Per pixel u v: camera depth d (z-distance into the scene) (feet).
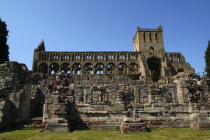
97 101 65.00
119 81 110.52
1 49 163.43
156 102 66.03
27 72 79.92
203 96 69.92
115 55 284.82
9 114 61.41
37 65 274.16
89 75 112.27
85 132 56.08
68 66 282.77
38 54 279.28
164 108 65.57
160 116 64.69
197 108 64.69
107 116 63.41
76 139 46.01
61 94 67.46
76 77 110.11
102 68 282.36
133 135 50.83
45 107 61.11
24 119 65.62
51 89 73.92
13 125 61.57
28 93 69.62
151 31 315.78
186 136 49.16
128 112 63.21
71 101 64.54
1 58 162.09
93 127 62.08
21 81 76.13
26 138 46.93
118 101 65.87
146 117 64.18
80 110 63.98
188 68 285.02
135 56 286.66
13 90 70.38
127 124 55.83
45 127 56.59
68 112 62.44
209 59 205.26
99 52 284.41
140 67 270.26
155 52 303.07
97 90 66.39
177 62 290.56
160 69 278.87
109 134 52.75
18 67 77.51
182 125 64.23
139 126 55.88
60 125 56.65
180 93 69.46
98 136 49.73
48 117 60.49
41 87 100.83
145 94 76.18
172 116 65.00
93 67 278.46
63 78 93.25
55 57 281.33
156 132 55.31
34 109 91.15
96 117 63.36
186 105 66.59
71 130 58.59
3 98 64.18
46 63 277.03
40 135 50.47
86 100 65.21
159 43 309.63
